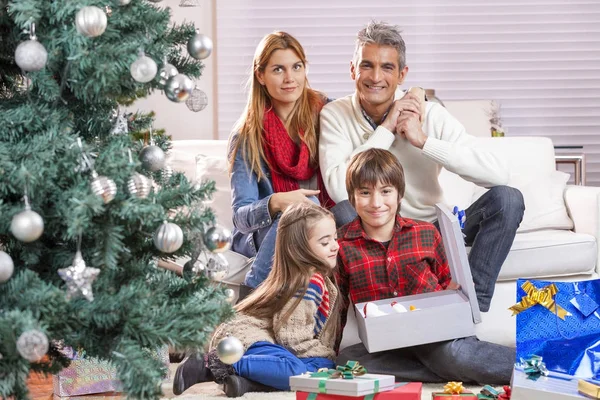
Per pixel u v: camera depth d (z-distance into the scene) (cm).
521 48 559
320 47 559
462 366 250
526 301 219
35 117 163
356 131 306
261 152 306
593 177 563
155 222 168
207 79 556
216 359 244
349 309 277
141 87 173
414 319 248
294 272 259
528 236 309
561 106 562
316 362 257
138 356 154
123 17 166
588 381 191
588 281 221
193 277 187
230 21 556
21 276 156
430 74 561
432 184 302
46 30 162
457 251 251
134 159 167
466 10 557
